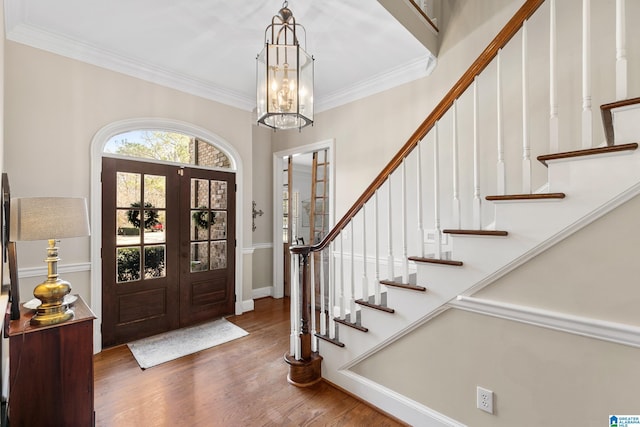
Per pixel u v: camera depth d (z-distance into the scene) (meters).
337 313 3.64
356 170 3.54
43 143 2.49
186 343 2.98
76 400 1.69
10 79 2.34
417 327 1.83
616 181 1.19
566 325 1.32
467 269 1.60
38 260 2.47
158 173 3.21
